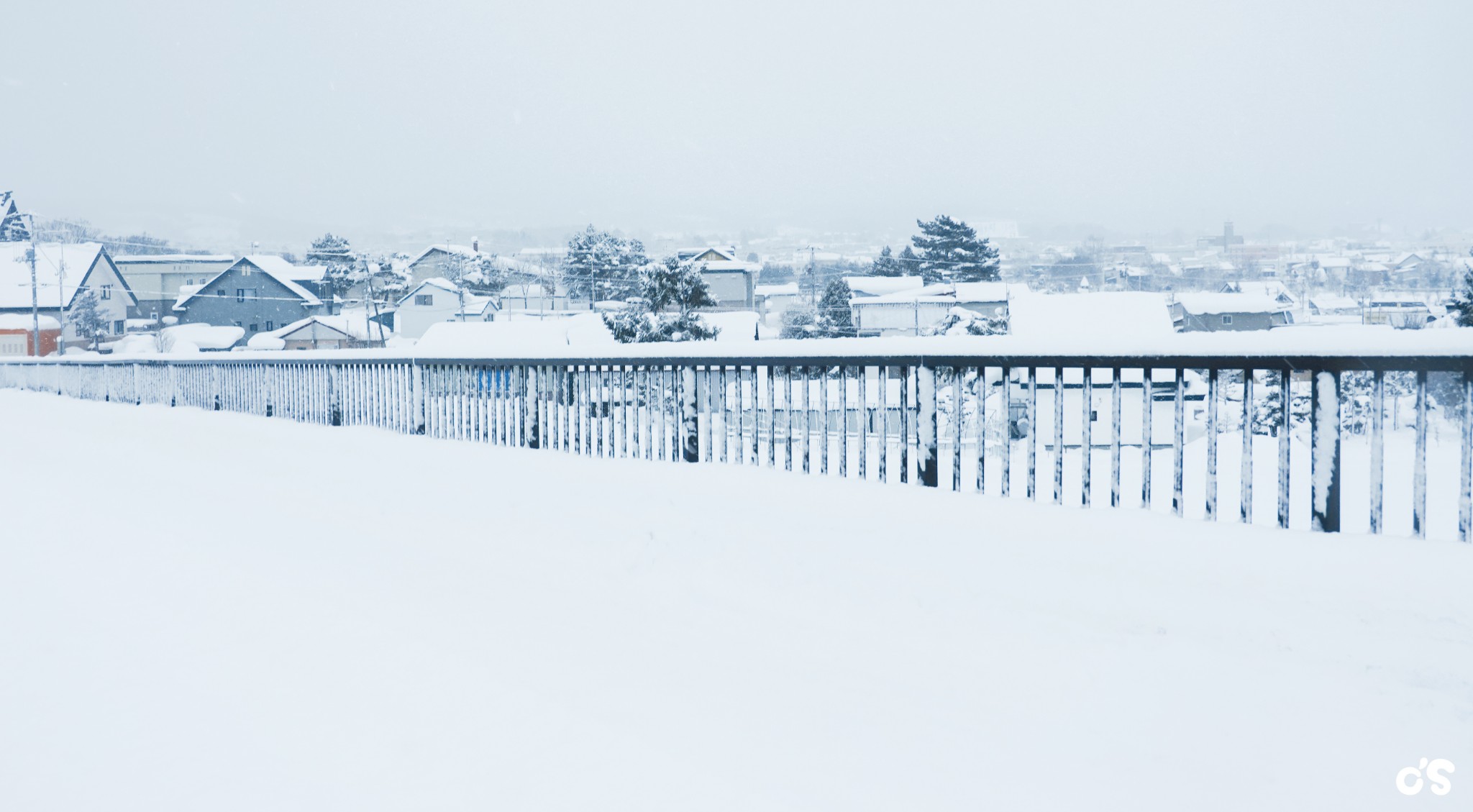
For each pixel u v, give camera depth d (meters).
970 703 3.33
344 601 4.66
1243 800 2.64
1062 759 2.89
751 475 6.69
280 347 90.94
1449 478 6.84
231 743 3.07
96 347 90.06
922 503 5.65
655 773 2.81
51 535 6.43
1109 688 3.40
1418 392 4.55
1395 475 6.95
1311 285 123.06
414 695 3.44
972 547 4.84
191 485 8.27
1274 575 4.21
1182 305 72.75
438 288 96.25
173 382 18.14
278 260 108.81
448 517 6.34
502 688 3.50
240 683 3.60
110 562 5.59
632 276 104.62
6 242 92.12
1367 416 24.80
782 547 5.08
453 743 3.04
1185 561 4.43
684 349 7.55
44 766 2.95
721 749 2.98
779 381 11.32
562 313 104.19
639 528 5.61
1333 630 3.73
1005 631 3.96
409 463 8.44
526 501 6.47
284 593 4.82
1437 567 4.12
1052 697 3.36
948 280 94.69
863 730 3.11
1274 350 4.75
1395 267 122.25
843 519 5.47
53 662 3.88
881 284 91.38
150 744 3.09
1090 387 5.43
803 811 2.58
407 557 5.49
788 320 88.62
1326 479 4.71
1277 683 3.39
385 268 118.75
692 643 3.99
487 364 9.80
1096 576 4.38
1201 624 3.89
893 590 4.46
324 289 110.88
